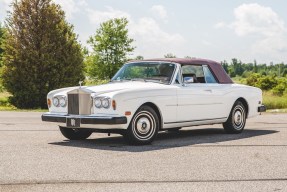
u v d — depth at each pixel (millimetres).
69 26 30047
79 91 8727
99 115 8469
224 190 5105
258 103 11531
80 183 5430
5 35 29422
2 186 5262
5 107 29812
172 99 9180
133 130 8555
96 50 43625
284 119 16859
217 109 10281
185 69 9750
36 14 29156
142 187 5238
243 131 11609
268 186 5312
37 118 16656
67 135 9539
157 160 7004
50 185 5320
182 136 10406
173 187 5242
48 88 28906
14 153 7645
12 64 28766
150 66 9742
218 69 10641
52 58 28922
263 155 7527
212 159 7113
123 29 43719
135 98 8516
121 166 6492
